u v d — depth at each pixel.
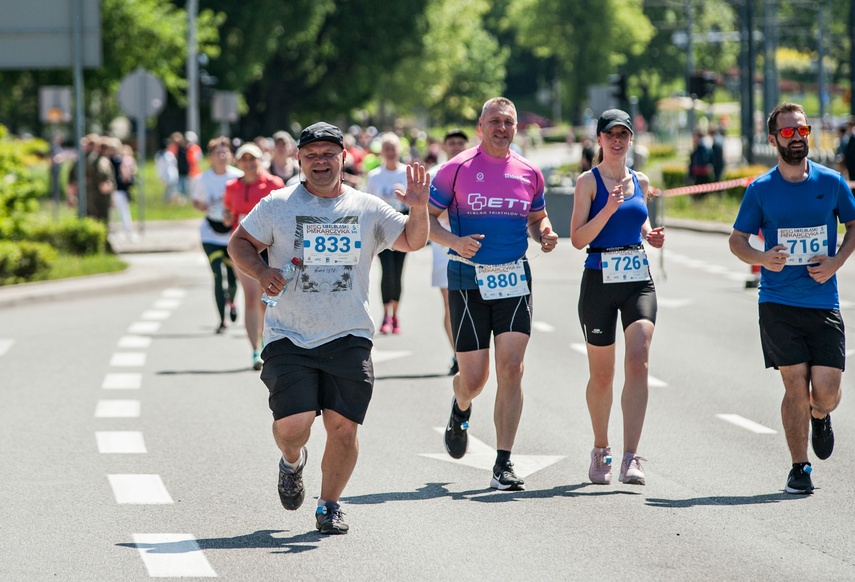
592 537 21.36
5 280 62.66
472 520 22.52
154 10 164.12
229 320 51.94
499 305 25.31
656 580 19.02
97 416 32.56
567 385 36.59
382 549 20.75
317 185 20.91
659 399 34.31
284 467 21.67
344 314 20.97
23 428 31.08
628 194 25.39
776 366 24.55
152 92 95.12
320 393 21.30
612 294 25.28
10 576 19.39
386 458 27.73
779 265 23.89
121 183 92.19
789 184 24.30
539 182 25.83
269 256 21.19
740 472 26.17
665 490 24.70
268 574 19.42
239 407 33.75
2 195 66.25
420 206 20.95
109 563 20.05
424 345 44.16
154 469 26.75
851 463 26.95
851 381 36.97
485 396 35.09
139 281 64.81
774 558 20.08
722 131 123.94
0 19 74.25
